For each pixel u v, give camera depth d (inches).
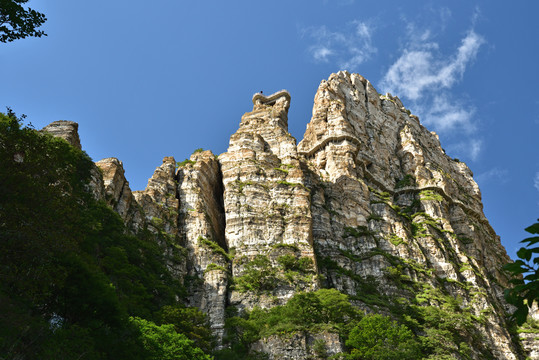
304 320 3125.0
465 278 4714.6
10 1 1300.4
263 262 3715.6
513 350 4111.7
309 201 4360.2
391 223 4933.6
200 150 5098.4
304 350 2893.7
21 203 1438.2
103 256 2709.2
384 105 7421.3
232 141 5007.4
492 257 5777.6
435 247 4830.2
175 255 3688.5
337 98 6624.0
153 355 1886.1
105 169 3602.4
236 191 4345.5
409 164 6397.6
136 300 2568.9
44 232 1441.9
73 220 1625.2
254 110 6112.2
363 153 6146.7
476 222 6363.2
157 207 4003.4
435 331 3449.8
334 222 4653.1
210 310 3430.1
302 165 5044.3
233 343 3100.4
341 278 3981.3
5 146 1542.8
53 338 1424.7
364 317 3154.5
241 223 4109.3
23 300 1478.8
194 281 3609.7
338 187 5054.1
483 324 4069.9
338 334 2970.0
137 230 3560.5
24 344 1310.3
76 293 1674.5
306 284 3612.2
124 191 3644.2
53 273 1552.7
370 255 4315.9
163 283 3186.5
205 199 4421.8
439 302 4057.6
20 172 1466.5
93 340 1590.8
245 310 3447.3
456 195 6446.9
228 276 3698.3
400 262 4439.0
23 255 1421.0
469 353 3491.6
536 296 454.3
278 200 4284.0
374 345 2871.6
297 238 3981.3
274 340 2955.2
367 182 5743.1
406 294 4047.7
